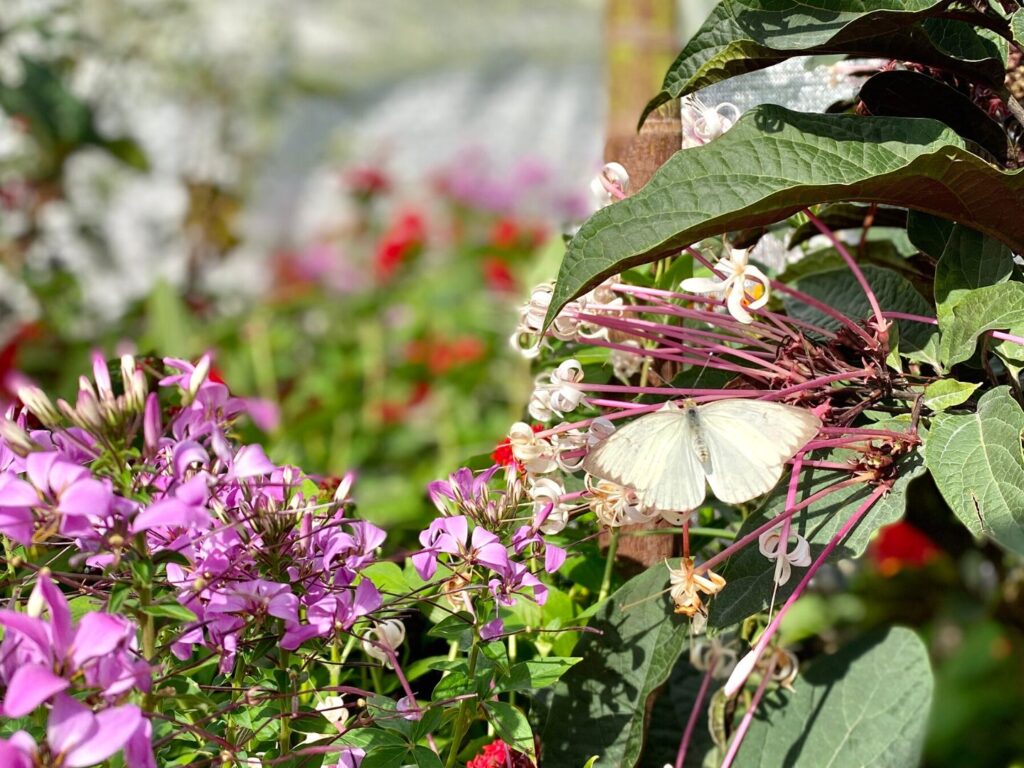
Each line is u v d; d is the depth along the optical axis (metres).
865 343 0.82
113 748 0.68
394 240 3.03
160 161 2.75
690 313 0.83
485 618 0.79
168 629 0.76
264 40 2.96
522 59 5.46
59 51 2.41
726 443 0.77
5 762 0.67
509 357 2.37
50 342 2.00
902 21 0.78
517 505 0.81
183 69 2.75
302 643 0.77
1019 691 1.44
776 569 0.77
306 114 4.23
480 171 3.70
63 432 0.72
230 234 2.87
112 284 2.54
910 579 1.31
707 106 0.91
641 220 0.77
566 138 5.40
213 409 0.75
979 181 0.77
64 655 0.69
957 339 0.79
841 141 0.78
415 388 2.36
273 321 2.46
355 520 0.77
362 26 4.98
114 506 0.71
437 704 0.77
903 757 0.81
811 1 0.79
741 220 0.77
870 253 0.92
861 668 0.84
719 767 0.86
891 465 0.78
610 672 0.84
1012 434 0.75
